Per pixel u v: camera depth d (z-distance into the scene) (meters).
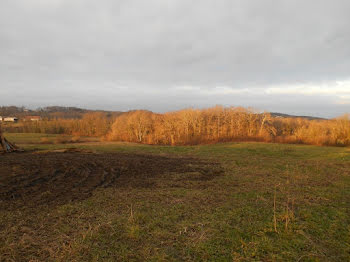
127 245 4.75
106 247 4.67
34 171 11.42
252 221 5.97
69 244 4.70
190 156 18.33
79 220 5.98
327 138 34.72
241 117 44.69
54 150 20.53
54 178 10.45
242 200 7.70
